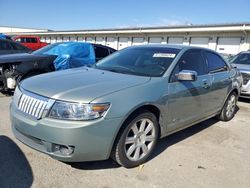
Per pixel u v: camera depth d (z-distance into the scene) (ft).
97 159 9.45
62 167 10.20
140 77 11.38
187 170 10.84
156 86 11.02
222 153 12.78
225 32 68.28
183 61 13.05
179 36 79.05
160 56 13.12
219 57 17.01
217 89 15.58
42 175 9.59
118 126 9.41
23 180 9.21
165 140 13.89
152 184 9.62
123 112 9.46
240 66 25.88
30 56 21.52
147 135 11.04
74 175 9.75
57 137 8.79
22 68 20.49
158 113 11.30
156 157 11.76
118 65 13.41
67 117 8.84
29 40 71.00
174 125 12.39
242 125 17.69
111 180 9.63
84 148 8.95
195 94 13.25
